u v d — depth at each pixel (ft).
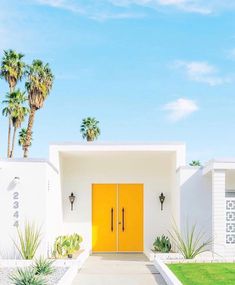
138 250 70.79
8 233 54.08
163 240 63.00
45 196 54.54
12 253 53.78
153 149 63.98
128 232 71.05
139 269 50.78
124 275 46.32
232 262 52.24
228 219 56.44
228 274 43.96
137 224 71.20
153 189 71.00
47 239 55.01
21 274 40.14
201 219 59.72
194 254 54.19
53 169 60.44
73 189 70.90
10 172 54.80
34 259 51.34
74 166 71.26
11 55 126.31
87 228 70.23
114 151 64.64
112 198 71.46
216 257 53.62
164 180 71.10
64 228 70.08
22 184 54.65
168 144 63.98
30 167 54.85
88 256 65.10
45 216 54.34
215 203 54.54
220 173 54.60
